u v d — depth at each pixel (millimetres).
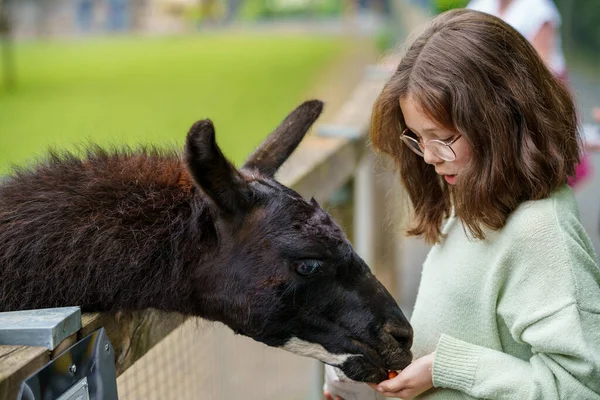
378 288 2688
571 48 21000
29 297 2500
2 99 19406
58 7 54500
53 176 2717
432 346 2668
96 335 2076
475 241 2553
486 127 2383
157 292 2584
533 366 2346
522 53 2473
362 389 2924
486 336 2510
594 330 2250
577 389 2236
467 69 2393
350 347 2633
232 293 2592
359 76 23500
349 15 66688
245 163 2924
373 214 6250
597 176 10578
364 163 5973
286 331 2621
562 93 2576
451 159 2473
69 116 16469
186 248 2609
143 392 3221
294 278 2547
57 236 2527
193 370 3770
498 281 2430
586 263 2312
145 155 2867
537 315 2297
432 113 2436
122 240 2547
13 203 2633
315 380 4652
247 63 29375
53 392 1845
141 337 2564
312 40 42062
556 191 2455
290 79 23547
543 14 5680
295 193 2670
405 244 7852
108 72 26500
